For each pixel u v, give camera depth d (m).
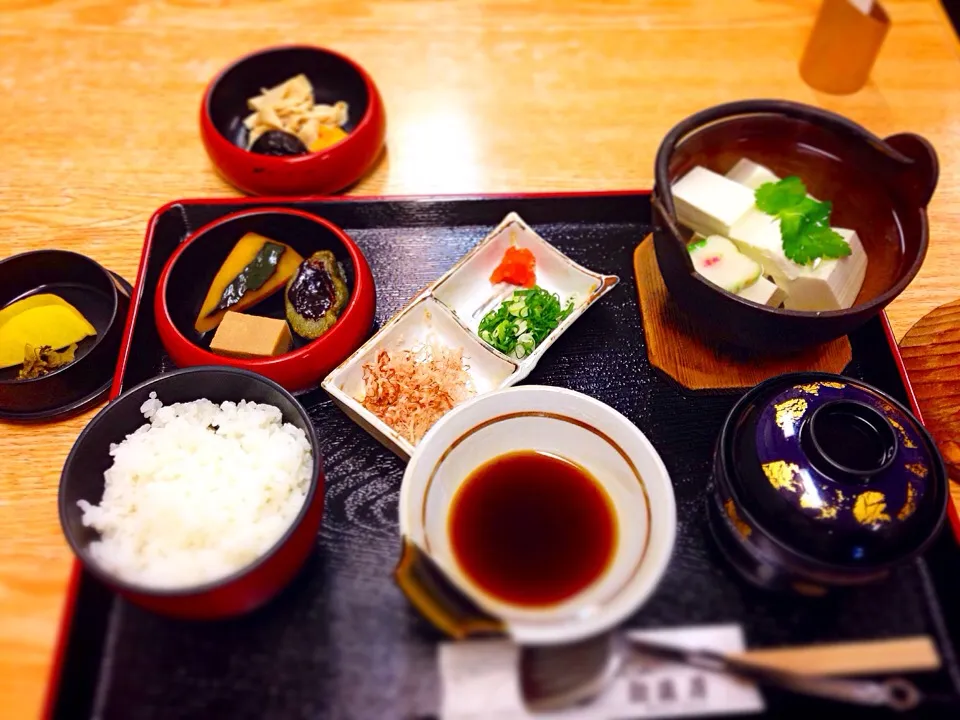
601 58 0.62
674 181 0.49
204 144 0.53
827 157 0.48
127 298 0.48
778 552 0.36
